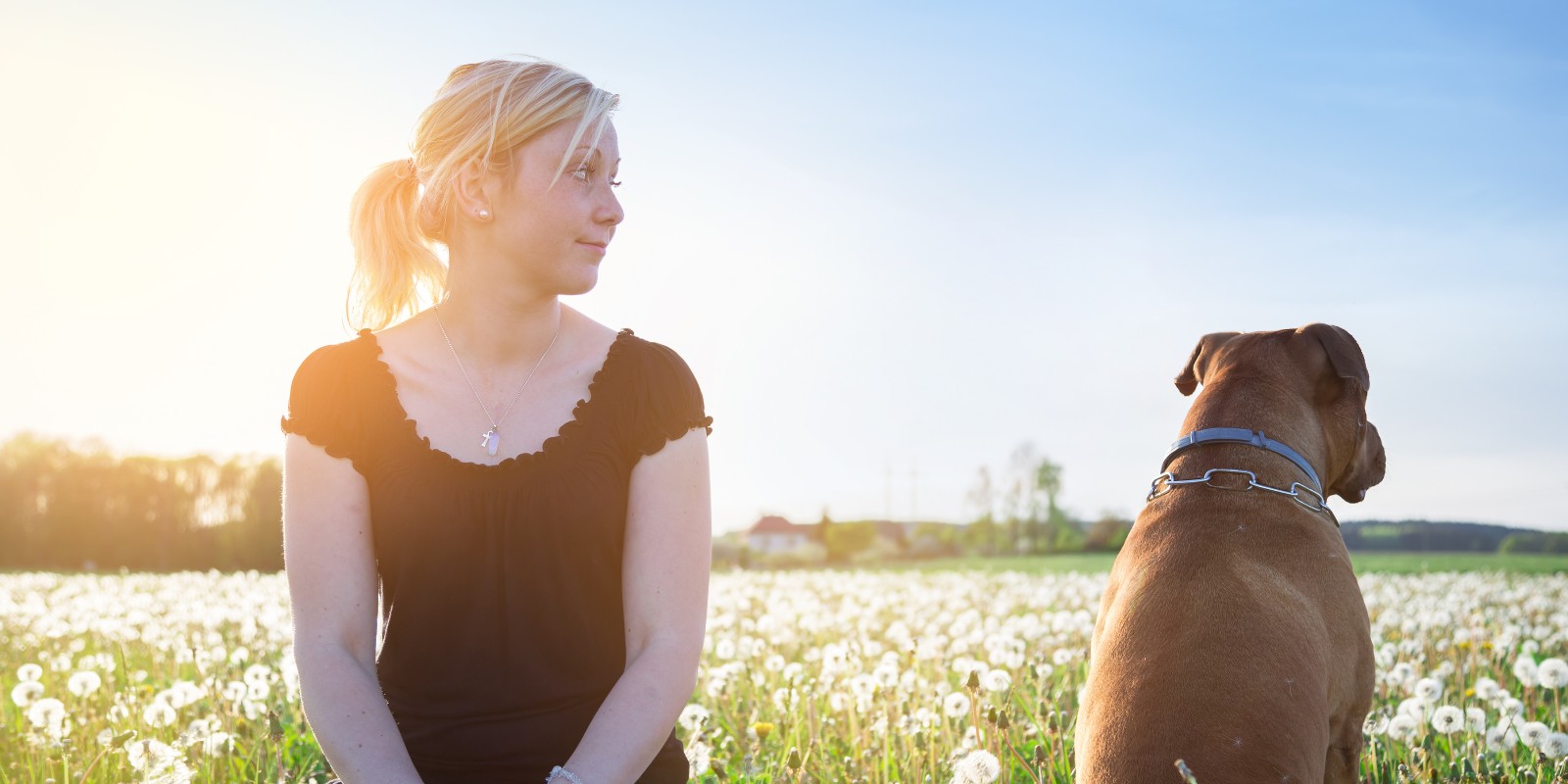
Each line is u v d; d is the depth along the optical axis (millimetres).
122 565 51156
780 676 6828
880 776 4781
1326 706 3309
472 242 2594
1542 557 60094
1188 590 3326
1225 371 4242
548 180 2514
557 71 2578
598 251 2584
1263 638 3148
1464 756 4785
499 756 2455
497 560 2469
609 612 2566
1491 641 8945
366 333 2650
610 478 2539
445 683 2480
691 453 2623
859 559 90812
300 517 2502
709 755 4797
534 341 2635
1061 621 8164
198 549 50469
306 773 4730
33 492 52750
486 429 2562
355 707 2332
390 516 2486
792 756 4660
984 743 4473
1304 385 4168
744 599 12977
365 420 2537
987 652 7977
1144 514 3828
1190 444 3979
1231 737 2893
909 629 10219
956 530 94750
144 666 7934
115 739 4195
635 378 2615
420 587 2473
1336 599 3578
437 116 2566
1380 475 4457
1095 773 2963
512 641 2471
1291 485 3771
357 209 2770
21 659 8977
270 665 7180
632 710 2355
